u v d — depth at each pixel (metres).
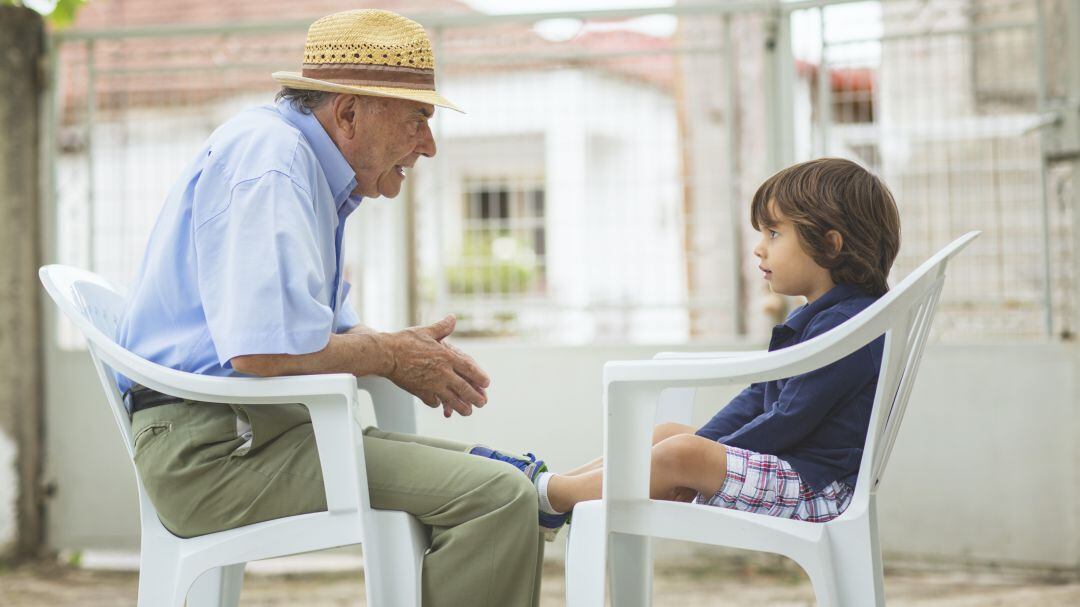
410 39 1.93
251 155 1.78
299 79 1.89
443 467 1.77
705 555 3.86
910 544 3.68
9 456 3.90
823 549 1.62
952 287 3.75
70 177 4.04
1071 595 3.31
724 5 3.78
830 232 1.88
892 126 3.77
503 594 1.75
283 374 1.69
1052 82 3.74
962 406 3.64
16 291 3.92
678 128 3.83
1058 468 3.56
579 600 1.64
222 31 3.99
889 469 3.70
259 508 1.76
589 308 3.88
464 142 3.92
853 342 1.54
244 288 1.68
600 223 3.87
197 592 2.11
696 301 3.84
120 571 3.89
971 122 3.70
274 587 3.64
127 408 1.91
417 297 3.94
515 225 3.91
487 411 3.87
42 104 4.02
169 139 4.01
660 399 2.17
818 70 3.77
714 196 3.87
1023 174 3.66
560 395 3.83
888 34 3.72
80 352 4.02
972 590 3.41
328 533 1.70
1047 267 3.62
